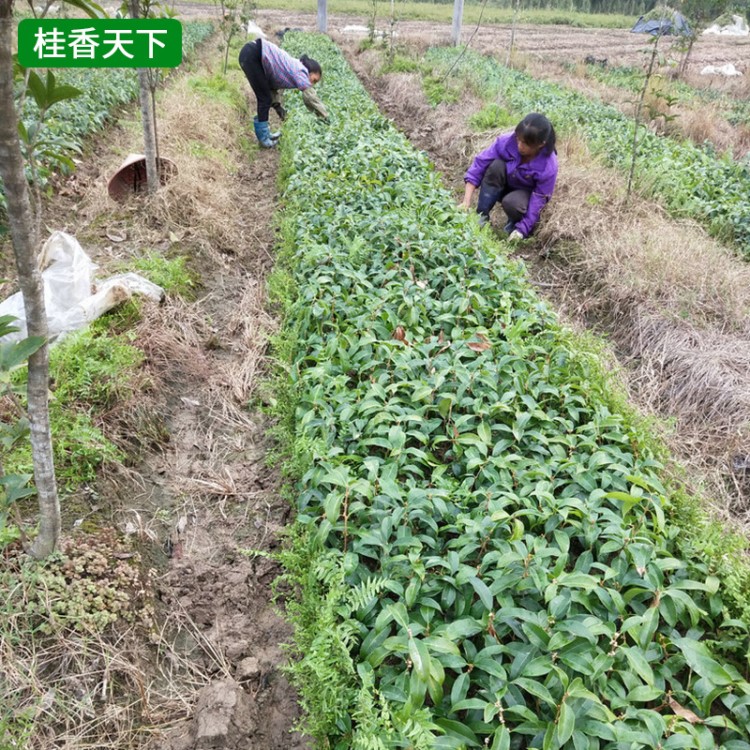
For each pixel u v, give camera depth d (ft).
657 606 7.52
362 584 7.39
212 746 7.15
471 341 12.10
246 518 10.50
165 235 17.88
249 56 25.99
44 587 7.87
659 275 16.29
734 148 31.86
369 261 15.17
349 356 11.69
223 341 14.80
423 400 10.75
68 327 12.41
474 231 17.21
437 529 8.42
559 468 9.48
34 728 6.81
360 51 60.85
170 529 10.12
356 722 6.74
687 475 11.16
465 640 7.20
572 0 126.82
